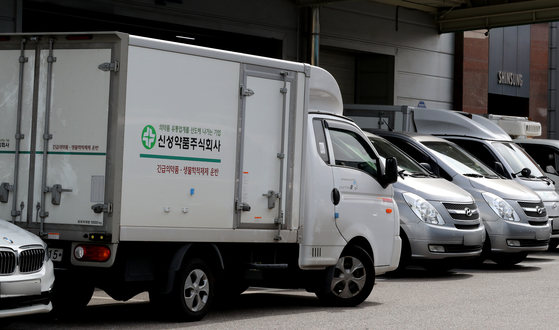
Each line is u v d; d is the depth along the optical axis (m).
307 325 8.99
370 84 26.62
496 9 25.50
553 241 19.55
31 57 8.25
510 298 11.70
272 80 9.34
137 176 8.02
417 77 27.23
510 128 22.00
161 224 8.21
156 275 8.47
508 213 15.79
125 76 7.92
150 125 8.12
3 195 8.29
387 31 26.05
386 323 9.30
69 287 8.96
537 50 32.59
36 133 8.19
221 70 8.78
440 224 13.77
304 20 22.97
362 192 10.62
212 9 20.55
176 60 8.35
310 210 9.83
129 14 18.80
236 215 8.97
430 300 11.35
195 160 8.53
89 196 7.91
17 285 7.25
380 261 10.89
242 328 8.63
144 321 8.91
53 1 17.42
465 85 28.88
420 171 14.84
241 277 9.60
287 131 9.51
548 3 24.27
